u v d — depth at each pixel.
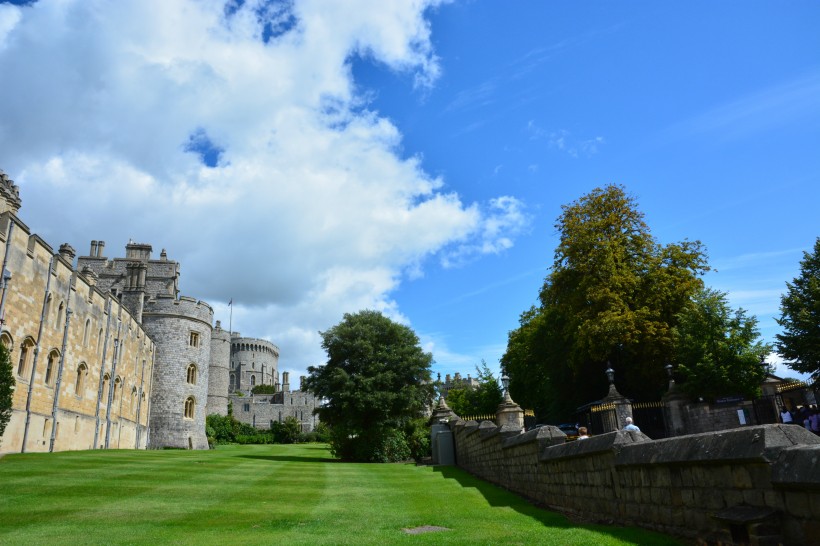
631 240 37.28
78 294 30.08
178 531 8.80
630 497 7.89
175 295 54.94
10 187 35.41
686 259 36.19
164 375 48.09
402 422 36.16
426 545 7.14
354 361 37.09
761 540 4.99
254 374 132.25
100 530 8.81
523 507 11.50
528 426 28.52
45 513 10.25
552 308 40.06
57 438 27.38
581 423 29.25
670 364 31.83
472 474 20.91
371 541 7.66
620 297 34.28
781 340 26.56
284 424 81.38
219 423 72.88
